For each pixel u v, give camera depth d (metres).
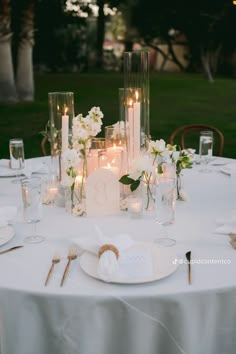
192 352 1.56
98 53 26.78
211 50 22.89
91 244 1.75
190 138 8.37
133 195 2.23
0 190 2.59
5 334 1.59
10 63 11.45
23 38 11.85
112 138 2.29
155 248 1.78
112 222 2.12
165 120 10.64
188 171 2.96
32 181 1.83
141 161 2.10
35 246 1.86
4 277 1.62
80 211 2.18
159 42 24.34
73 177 2.13
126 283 1.55
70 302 1.50
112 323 1.53
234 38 21.39
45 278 1.61
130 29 23.75
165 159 2.35
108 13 20.52
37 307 1.53
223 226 1.99
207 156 2.92
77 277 1.61
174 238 1.93
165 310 1.51
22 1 11.38
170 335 1.54
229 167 2.92
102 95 14.93
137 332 1.53
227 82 20.36
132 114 2.31
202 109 12.27
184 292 1.51
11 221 2.12
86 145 2.19
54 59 25.44
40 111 10.99
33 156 7.01
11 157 2.78
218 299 1.54
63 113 2.31
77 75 23.58
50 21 15.52
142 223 2.10
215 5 19.06
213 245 1.86
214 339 1.59
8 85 11.53
